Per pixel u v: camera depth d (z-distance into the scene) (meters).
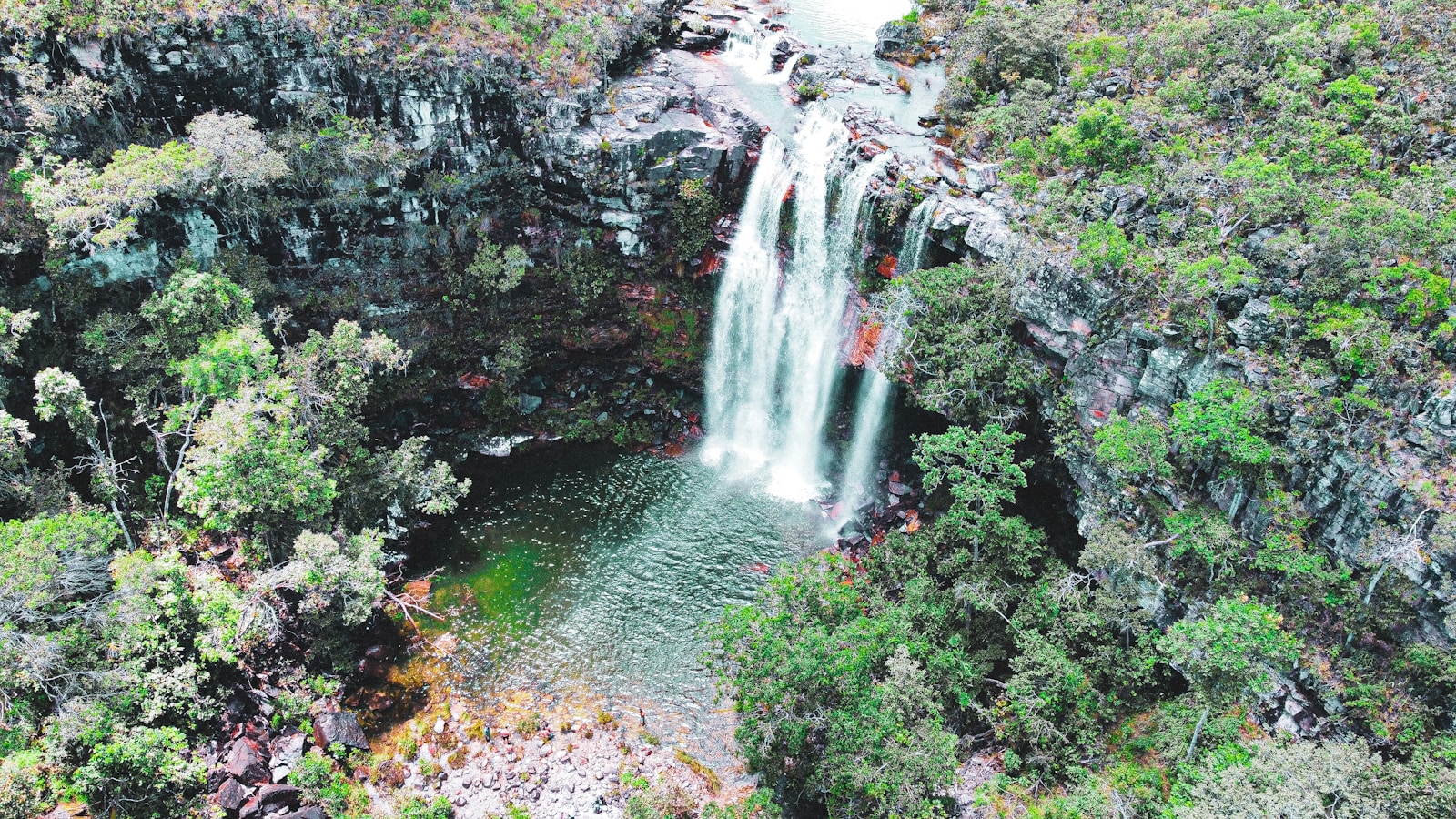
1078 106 58.84
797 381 64.56
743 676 39.28
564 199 62.41
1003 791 41.84
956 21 76.50
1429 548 35.34
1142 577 43.78
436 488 53.44
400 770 43.53
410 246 61.62
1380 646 37.28
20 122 51.66
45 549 38.69
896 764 37.75
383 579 46.31
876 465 61.62
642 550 57.06
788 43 73.56
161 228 54.41
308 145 56.22
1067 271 46.94
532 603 53.06
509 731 45.66
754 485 62.84
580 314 65.62
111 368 51.28
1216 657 36.16
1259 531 40.53
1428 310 38.75
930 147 61.28
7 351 46.88
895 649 42.84
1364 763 33.91
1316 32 56.69
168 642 41.56
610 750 45.03
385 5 56.78
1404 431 37.28
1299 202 44.47
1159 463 42.03
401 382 62.72
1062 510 53.00
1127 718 43.25
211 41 53.84
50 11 50.25
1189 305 43.12
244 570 49.09
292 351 50.31
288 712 44.38
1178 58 59.50
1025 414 50.38
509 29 60.12
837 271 60.47
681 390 68.56
